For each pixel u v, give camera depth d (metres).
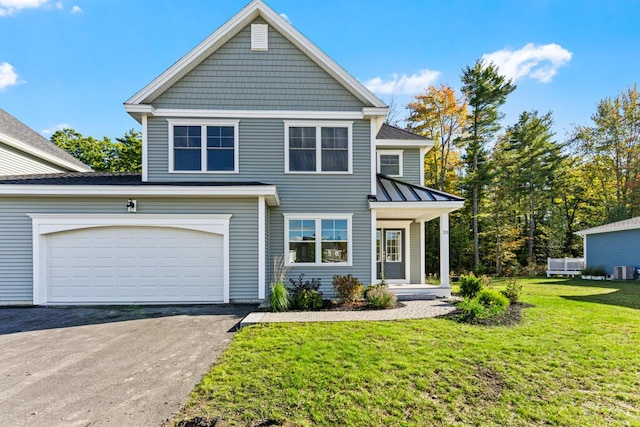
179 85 10.77
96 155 29.52
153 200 9.56
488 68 24.55
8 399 3.81
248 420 3.27
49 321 7.44
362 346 5.33
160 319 7.58
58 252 9.34
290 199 10.91
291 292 9.41
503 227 24.47
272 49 10.98
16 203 9.26
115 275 9.45
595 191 28.05
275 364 4.62
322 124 11.03
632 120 25.97
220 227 9.63
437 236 25.36
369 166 11.07
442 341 5.60
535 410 3.45
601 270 18.95
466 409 3.46
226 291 9.55
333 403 3.56
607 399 3.69
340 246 10.95
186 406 3.58
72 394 3.92
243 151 10.84
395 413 3.37
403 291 10.59
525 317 7.46
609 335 6.03
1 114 14.34
